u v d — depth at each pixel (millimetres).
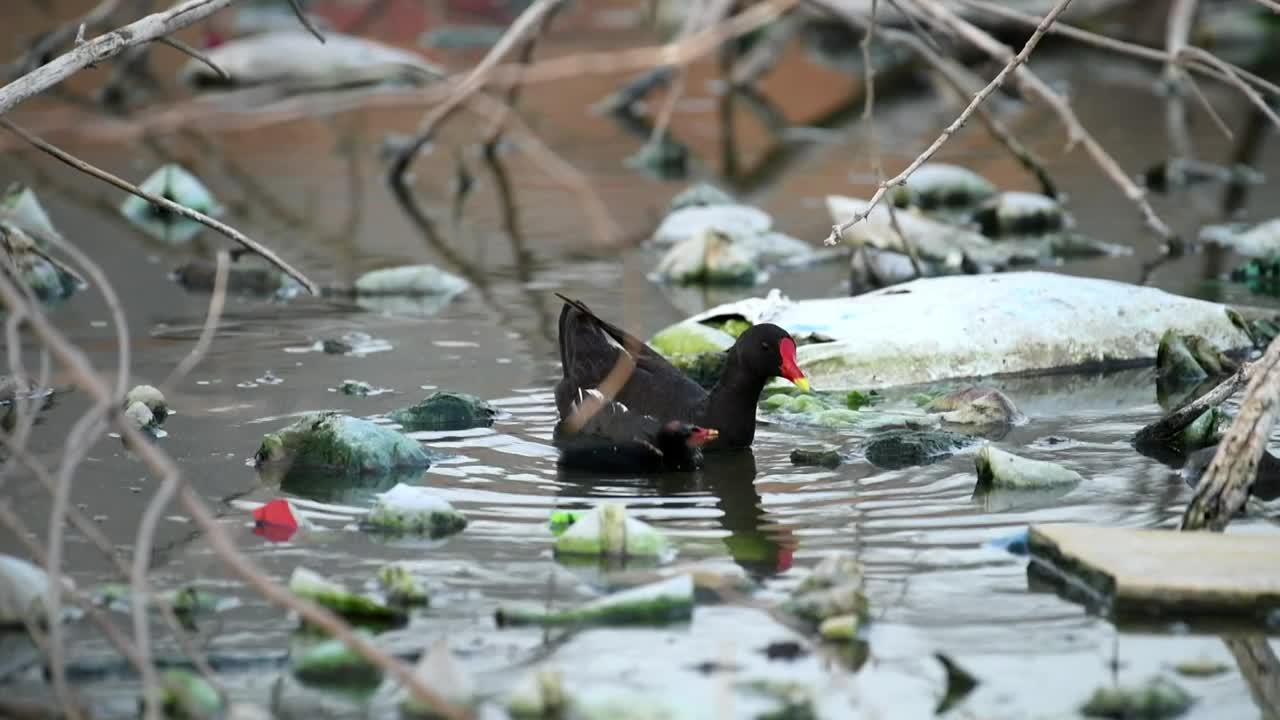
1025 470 10070
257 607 8156
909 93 27578
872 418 11742
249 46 26828
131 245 17984
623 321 14719
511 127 22031
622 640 7754
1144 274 16109
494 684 7254
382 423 11516
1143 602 8008
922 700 7105
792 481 10289
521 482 10258
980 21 27266
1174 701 6977
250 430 11281
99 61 9914
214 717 6984
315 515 9562
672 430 10484
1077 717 6934
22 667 7441
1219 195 20094
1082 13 27969
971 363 12992
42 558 7102
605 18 32062
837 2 27234
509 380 12781
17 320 6391
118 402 6484
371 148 24094
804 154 23016
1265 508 9438
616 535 8914
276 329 14500
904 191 19188
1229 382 10875
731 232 18000
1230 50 28641
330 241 18266
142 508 9609
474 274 16812
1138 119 25000
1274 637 7727
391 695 7184
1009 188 20812
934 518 9477
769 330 10969
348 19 31250
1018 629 7855
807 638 7773
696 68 30594
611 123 25484
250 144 24391
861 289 15984
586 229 18938
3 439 7340
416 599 8188
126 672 7398
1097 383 12781
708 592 8352
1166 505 9602
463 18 32250
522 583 8453
